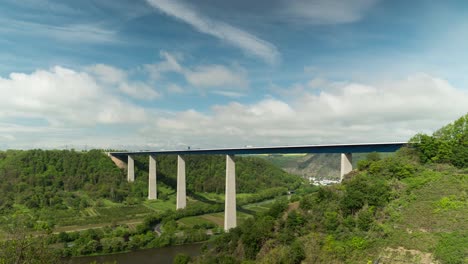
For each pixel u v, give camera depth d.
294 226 53.75
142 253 88.88
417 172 56.78
